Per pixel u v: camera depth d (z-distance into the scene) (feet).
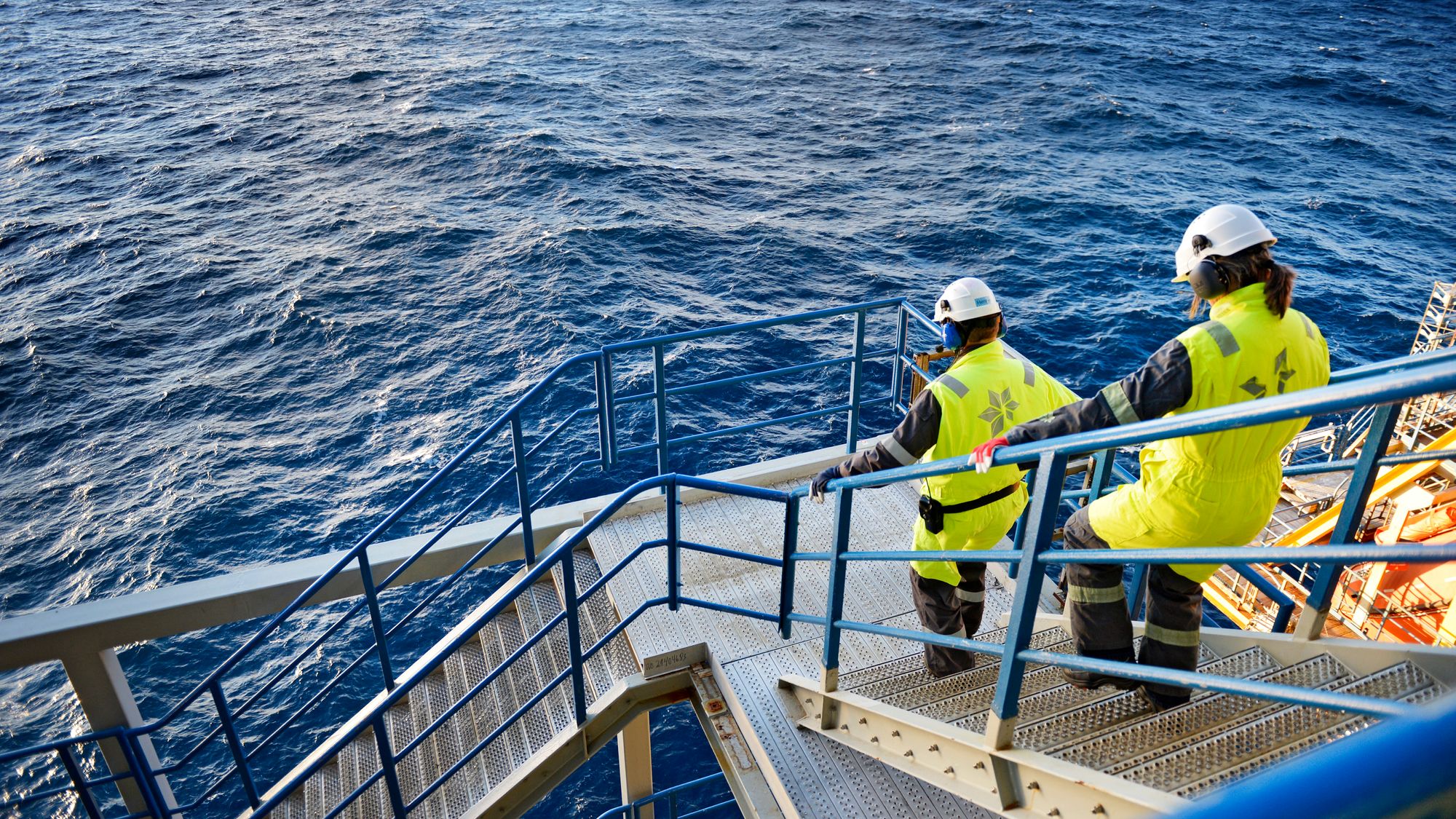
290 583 19.48
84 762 43.16
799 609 18.07
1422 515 38.91
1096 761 9.71
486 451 59.62
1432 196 107.65
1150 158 122.01
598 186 108.99
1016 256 88.69
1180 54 189.06
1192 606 10.48
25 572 53.62
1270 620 36.52
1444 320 51.01
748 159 123.13
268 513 56.39
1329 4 252.01
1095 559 7.70
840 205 104.73
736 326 20.66
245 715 43.50
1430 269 85.05
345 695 44.34
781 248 90.89
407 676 15.31
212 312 81.41
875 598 18.31
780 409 62.95
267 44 208.74
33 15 245.65
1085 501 16.17
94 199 112.27
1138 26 219.41
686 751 42.19
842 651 16.63
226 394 68.95
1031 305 77.51
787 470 22.39
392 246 92.32
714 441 59.26
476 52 195.11
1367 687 9.82
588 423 61.26
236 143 133.59
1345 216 99.55
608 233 92.79
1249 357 8.70
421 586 50.16
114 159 127.75
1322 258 86.94
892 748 12.37
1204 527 9.43
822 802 12.86
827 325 74.38
